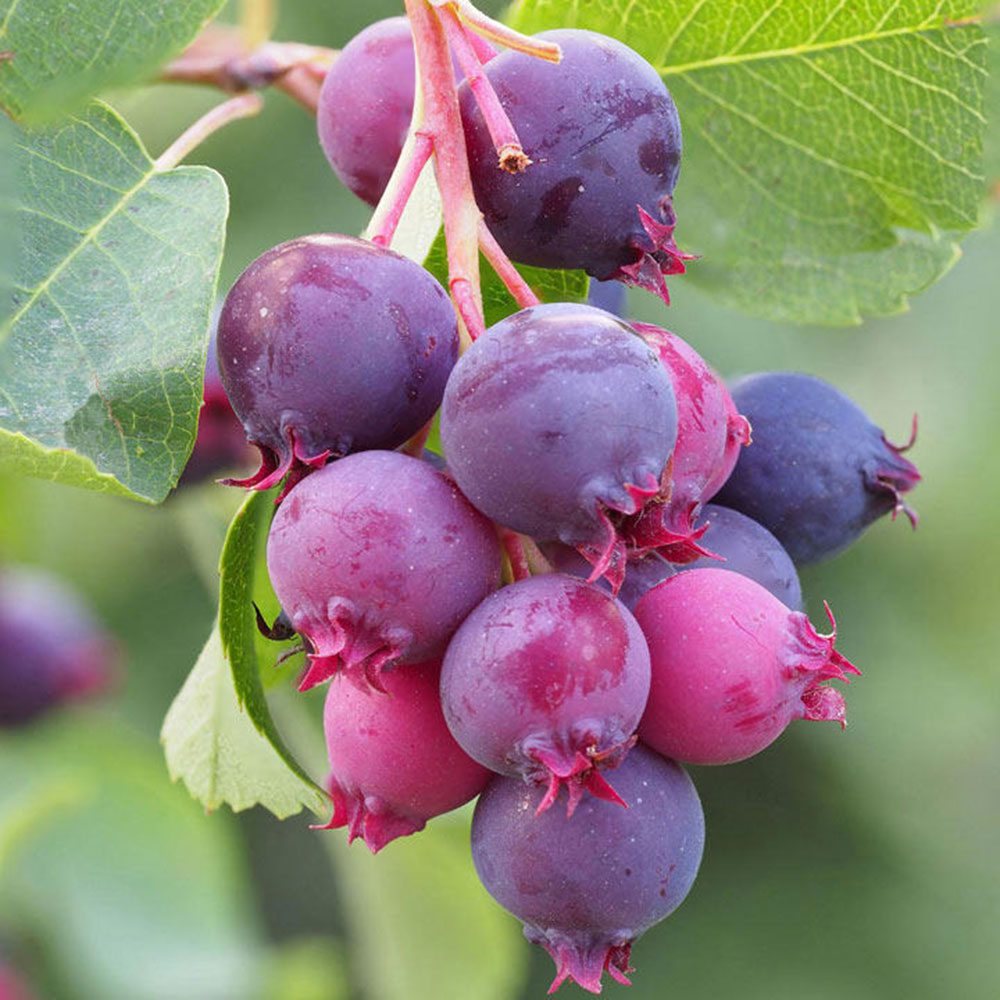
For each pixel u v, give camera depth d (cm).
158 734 42
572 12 24
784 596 23
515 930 32
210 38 26
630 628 21
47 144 23
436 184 22
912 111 25
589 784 21
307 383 21
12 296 22
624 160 22
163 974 34
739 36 25
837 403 24
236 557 22
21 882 34
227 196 23
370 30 24
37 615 36
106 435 22
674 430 21
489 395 21
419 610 21
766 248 26
